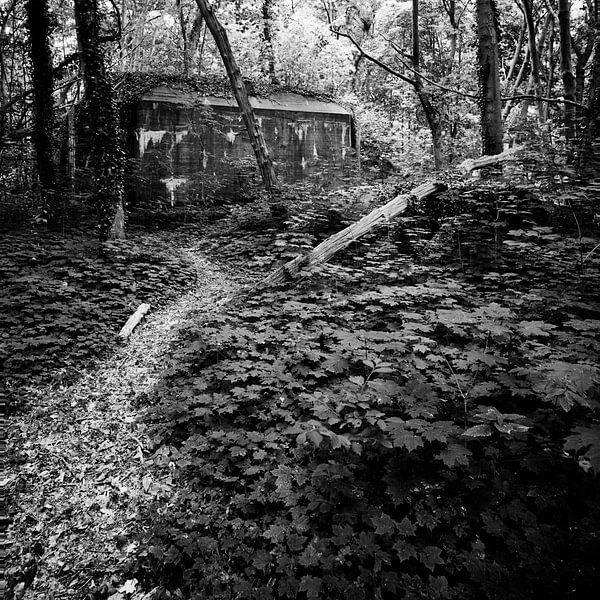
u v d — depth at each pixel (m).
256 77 20.73
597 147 6.71
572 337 3.40
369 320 5.04
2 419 4.18
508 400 3.21
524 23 16.08
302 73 21.89
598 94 7.47
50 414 4.34
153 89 15.96
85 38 8.91
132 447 3.85
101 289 7.47
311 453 3.25
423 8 21.73
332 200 10.43
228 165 16.56
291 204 10.73
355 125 19.31
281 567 2.45
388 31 22.61
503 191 6.88
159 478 3.45
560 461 2.70
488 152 8.80
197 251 11.38
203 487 3.27
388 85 20.72
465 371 3.50
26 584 2.64
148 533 2.90
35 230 10.27
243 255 10.04
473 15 20.86
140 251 9.17
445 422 2.60
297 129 17.95
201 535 2.84
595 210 6.19
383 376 3.59
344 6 20.58
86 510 3.19
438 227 8.02
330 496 2.78
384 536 2.51
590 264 5.18
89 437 4.02
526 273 5.82
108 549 2.88
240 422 3.77
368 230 7.52
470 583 2.29
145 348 5.87
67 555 2.84
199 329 5.02
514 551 2.29
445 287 5.10
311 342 4.38
